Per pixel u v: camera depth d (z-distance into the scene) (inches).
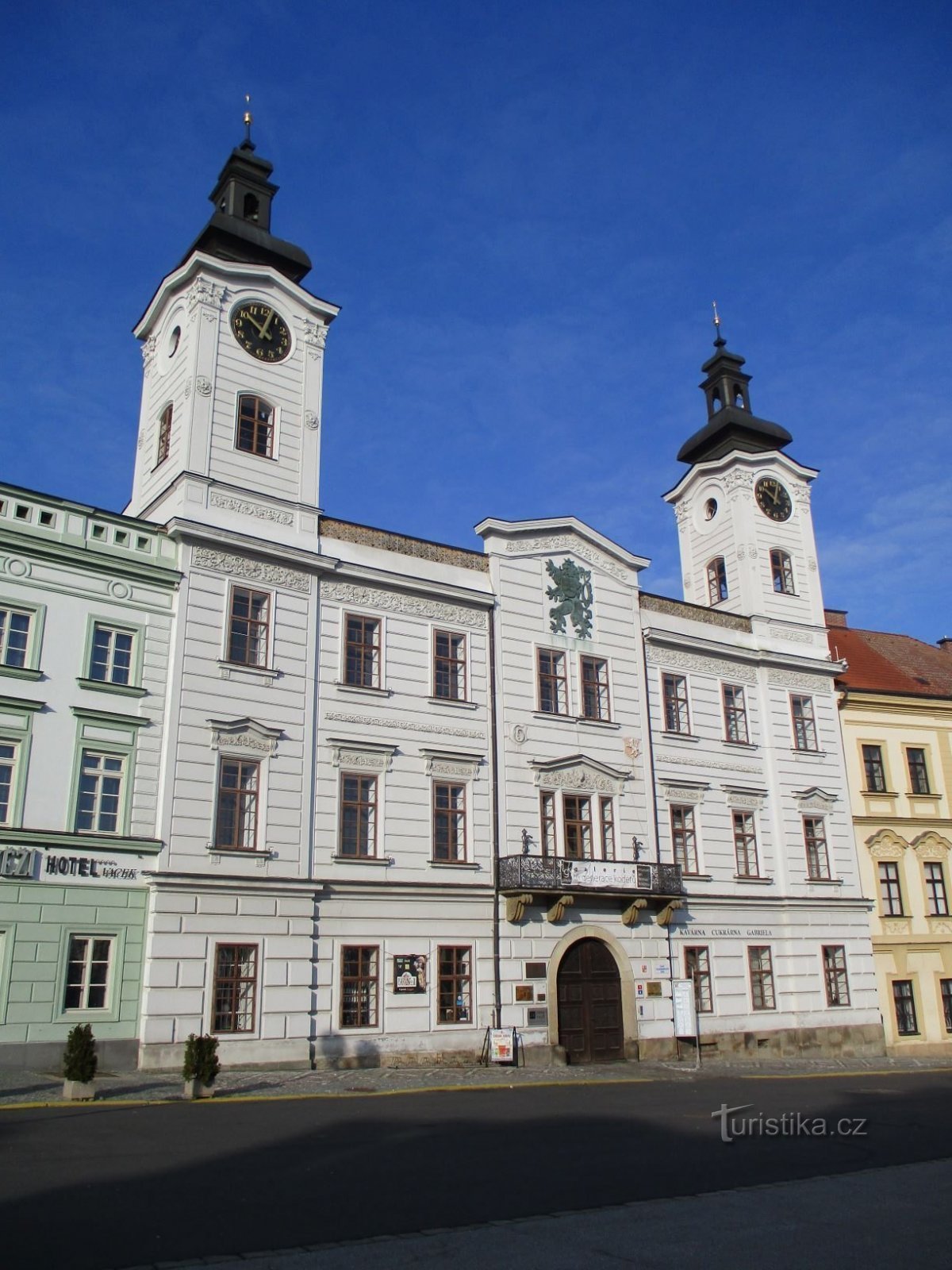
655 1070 1322.6
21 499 1141.1
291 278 1482.5
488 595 1486.2
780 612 1872.5
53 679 1116.5
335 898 1250.6
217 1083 997.8
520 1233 446.0
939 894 1895.9
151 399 1437.0
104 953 1085.8
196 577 1237.1
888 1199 525.3
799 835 1756.9
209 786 1185.4
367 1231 447.2
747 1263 407.2
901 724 1955.0
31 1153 599.2
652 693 1649.9
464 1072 1205.1
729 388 1996.8
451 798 1397.6
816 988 1689.2
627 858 1525.6
